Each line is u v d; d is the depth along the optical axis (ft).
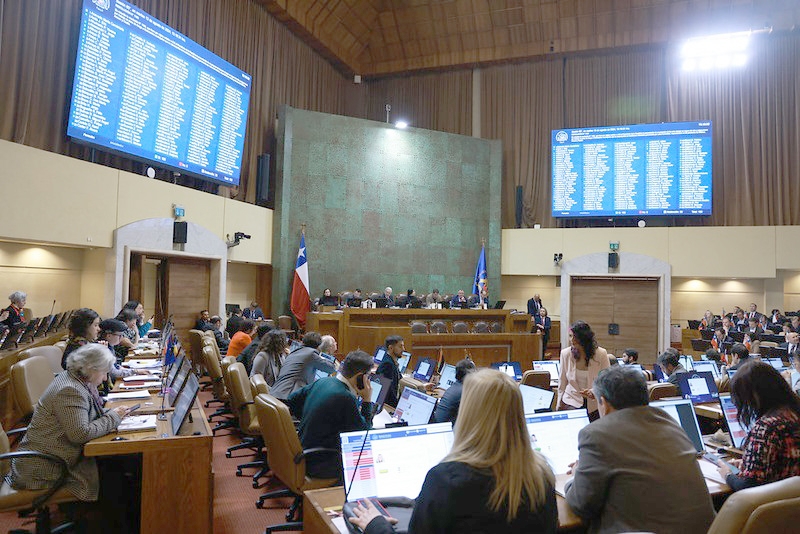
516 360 31.94
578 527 7.29
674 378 16.87
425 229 48.42
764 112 46.34
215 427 21.16
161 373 16.52
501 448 5.21
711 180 45.93
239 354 22.48
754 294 49.60
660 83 49.01
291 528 11.76
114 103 29.12
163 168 33.06
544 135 51.31
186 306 36.11
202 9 37.06
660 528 6.63
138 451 10.01
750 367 8.83
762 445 8.20
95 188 28.50
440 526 5.05
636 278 47.93
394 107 55.67
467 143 50.67
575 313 49.37
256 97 42.45
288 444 11.25
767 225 45.73
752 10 45.91
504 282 53.57
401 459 7.78
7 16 25.07
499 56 51.96
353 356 12.41
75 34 28.30
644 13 47.85
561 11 49.21
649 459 6.88
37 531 10.09
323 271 44.24
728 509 5.38
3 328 19.38
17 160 24.64
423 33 52.75
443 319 34.17
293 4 44.65
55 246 29.76
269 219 42.78
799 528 5.35
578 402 15.67
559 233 49.62
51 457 9.68
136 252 31.19
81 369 10.40
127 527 11.48
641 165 47.11
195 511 10.24
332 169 45.19
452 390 13.02
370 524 6.07
